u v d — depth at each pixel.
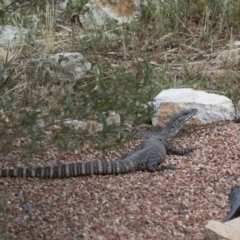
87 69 11.41
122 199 7.81
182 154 9.30
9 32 12.22
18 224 7.16
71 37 12.82
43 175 8.32
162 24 13.14
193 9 13.70
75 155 9.02
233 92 11.23
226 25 13.23
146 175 8.55
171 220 7.39
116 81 7.39
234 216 7.45
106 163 8.49
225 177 8.41
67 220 7.29
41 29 12.73
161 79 11.46
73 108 6.33
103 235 7.02
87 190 8.01
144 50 12.51
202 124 10.32
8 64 10.44
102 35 12.73
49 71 10.82
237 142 9.45
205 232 7.00
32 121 6.11
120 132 7.36
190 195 7.96
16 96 9.73
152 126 10.33
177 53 12.63
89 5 13.41
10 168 8.42
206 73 11.76
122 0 13.45
